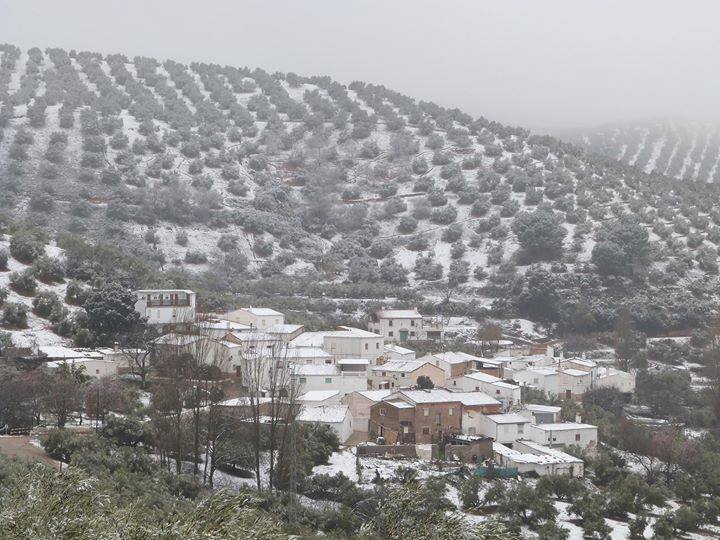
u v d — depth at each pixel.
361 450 112.19
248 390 121.00
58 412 101.25
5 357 123.62
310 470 99.44
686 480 113.06
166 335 134.00
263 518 42.09
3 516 36.94
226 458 98.62
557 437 122.56
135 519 39.25
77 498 39.56
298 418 112.38
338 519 81.25
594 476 114.94
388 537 47.66
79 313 145.25
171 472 90.81
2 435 96.12
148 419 106.00
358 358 146.38
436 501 61.81
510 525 90.06
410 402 120.06
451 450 113.62
